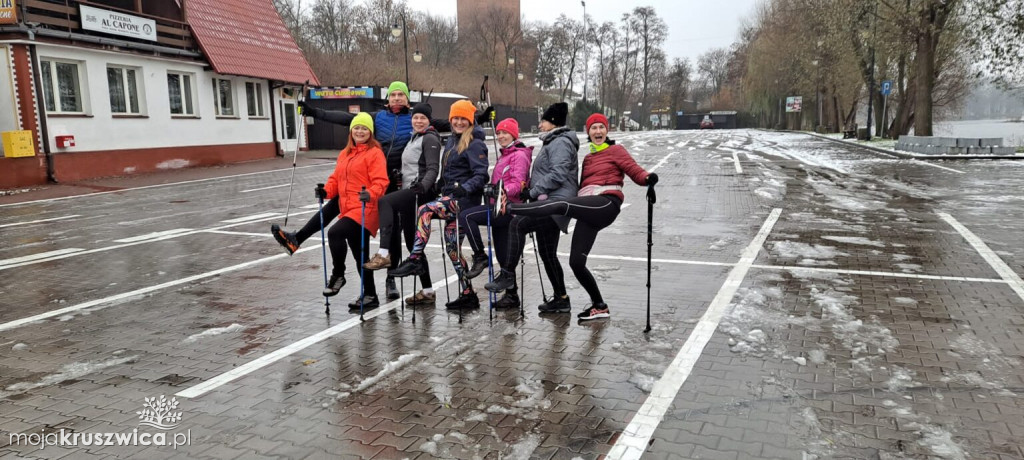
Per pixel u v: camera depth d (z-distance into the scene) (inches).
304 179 771.4
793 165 848.9
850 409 147.3
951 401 150.7
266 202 560.7
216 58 968.9
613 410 149.1
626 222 420.8
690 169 803.4
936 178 664.4
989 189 564.4
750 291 247.0
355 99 1299.2
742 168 807.7
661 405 150.9
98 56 783.1
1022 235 352.8
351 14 2224.4
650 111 4028.1
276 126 1152.8
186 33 937.5
